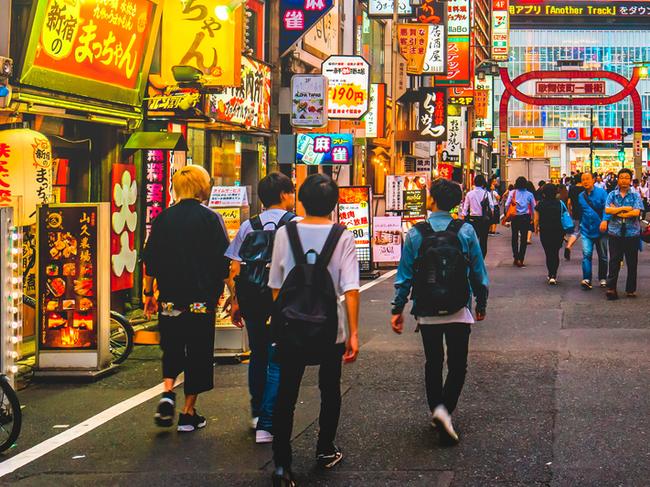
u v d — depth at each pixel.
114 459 5.87
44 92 10.75
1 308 6.43
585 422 6.53
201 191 6.70
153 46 13.28
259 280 6.27
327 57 22.92
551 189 15.79
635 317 11.73
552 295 14.33
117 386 8.31
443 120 34.12
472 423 6.58
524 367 8.64
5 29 9.72
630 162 128.75
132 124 12.95
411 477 5.34
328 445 5.57
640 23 131.88
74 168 12.25
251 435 6.41
